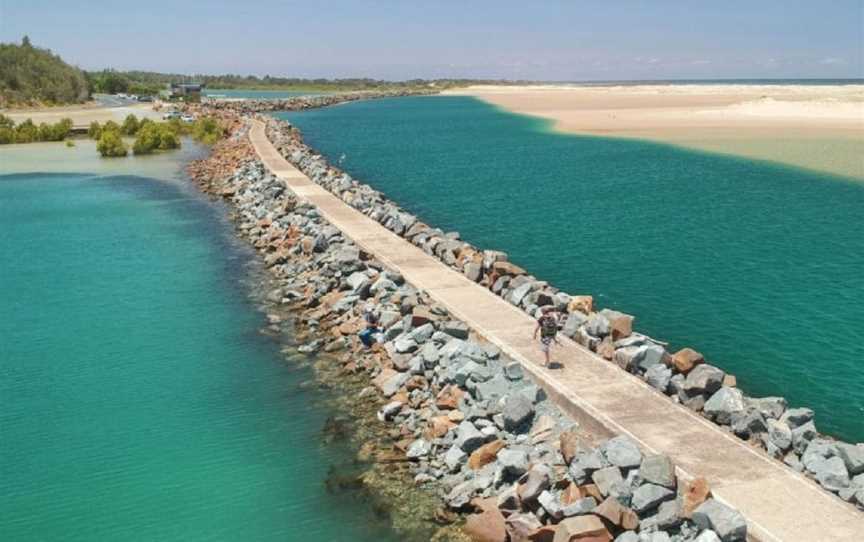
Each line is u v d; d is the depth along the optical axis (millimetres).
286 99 176750
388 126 110125
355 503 14852
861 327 23516
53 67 151125
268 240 35000
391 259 28562
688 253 32594
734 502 12633
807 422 15328
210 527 14156
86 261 32750
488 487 14680
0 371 21234
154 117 111375
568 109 131875
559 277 29375
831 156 58750
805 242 34000
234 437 17453
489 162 63656
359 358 21609
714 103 130000
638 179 52094
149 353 22484
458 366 18609
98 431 17781
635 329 23672
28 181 54469
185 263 32406
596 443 15281
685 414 15797
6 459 16531
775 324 23922
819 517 12195
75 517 14484
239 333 24094
